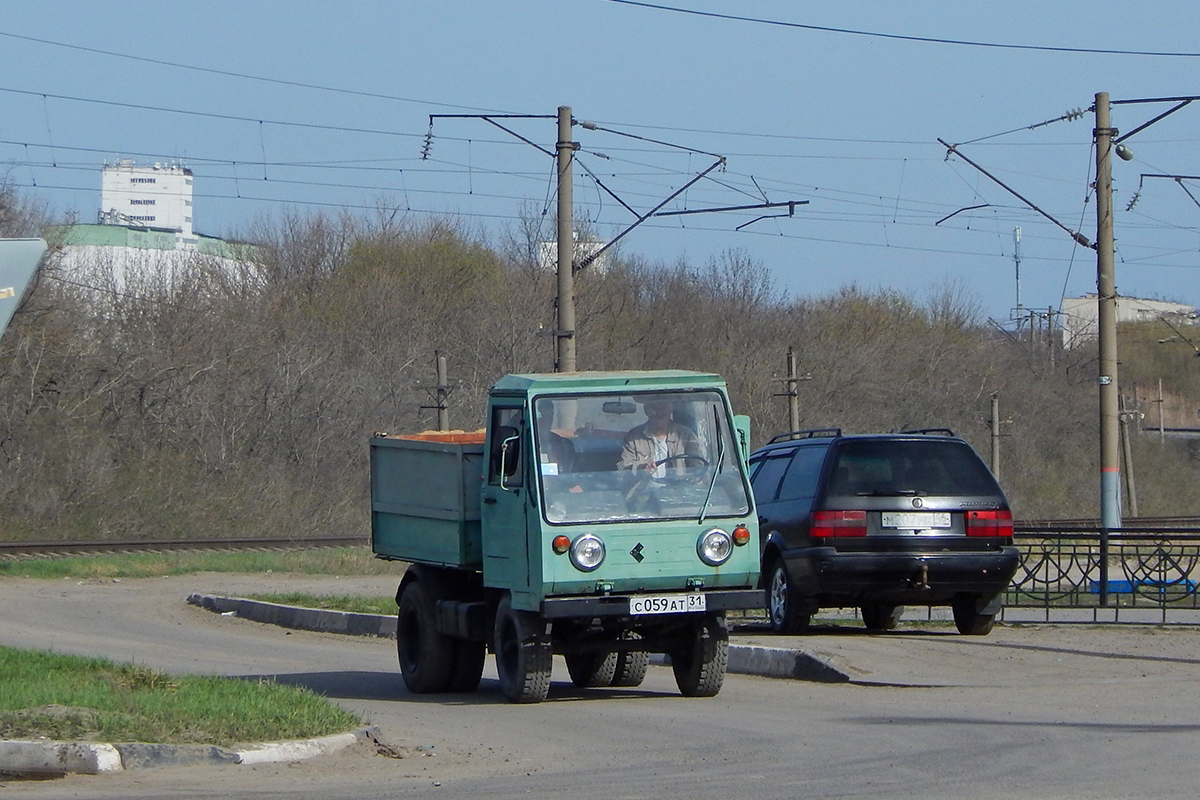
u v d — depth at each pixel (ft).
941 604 187.83
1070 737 111.75
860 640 176.76
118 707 118.62
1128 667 153.69
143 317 577.84
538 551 130.41
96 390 522.47
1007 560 179.73
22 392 493.77
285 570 345.92
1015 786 91.61
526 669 137.08
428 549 153.07
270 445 552.82
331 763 108.68
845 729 119.75
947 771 97.91
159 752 106.42
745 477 138.00
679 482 135.95
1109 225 284.41
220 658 192.65
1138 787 90.53
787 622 187.32
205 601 271.28
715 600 134.10
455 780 100.68
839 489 179.83
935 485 181.27
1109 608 211.41
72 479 474.08
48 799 93.76
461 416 614.75
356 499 556.10
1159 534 212.84
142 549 377.91
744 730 121.19
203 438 535.60
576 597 130.93
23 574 325.62
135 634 226.58
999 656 162.09
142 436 521.65
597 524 131.44
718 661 140.26
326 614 236.43
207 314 597.93
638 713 133.39
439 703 146.51
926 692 141.69
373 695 155.94
